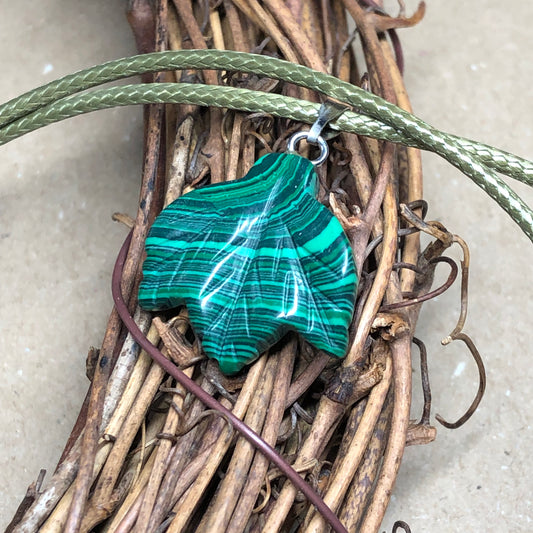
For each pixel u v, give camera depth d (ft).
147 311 0.67
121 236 0.83
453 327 0.81
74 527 0.61
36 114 0.70
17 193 0.84
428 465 0.77
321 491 0.65
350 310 0.64
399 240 0.70
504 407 0.79
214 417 0.65
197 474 0.64
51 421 0.78
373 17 0.75
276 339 0.64
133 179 0.84
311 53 0.72
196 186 0.70
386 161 0.69
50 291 0.81
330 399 0.65
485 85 0.88
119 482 0.65
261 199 0.67
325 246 0.65
